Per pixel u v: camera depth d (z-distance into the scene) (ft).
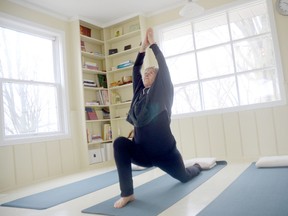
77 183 10.28
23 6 12.96
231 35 13.67
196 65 14.53
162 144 6.64
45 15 14.05
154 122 6.36
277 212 4.91
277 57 12.14
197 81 14.47
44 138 12.93
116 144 6.60
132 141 6.84
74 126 14.74
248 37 13.12
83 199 7.57
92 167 14.70
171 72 15.37
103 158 15.57
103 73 16.65
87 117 15.11
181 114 14.39
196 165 9.76
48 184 10.98
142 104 6.46
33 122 12.97
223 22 14.01
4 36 12.30
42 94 13.61
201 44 14.64
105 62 16.89
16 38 12.80
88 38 15.69
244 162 11.68
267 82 12.85
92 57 16.46
